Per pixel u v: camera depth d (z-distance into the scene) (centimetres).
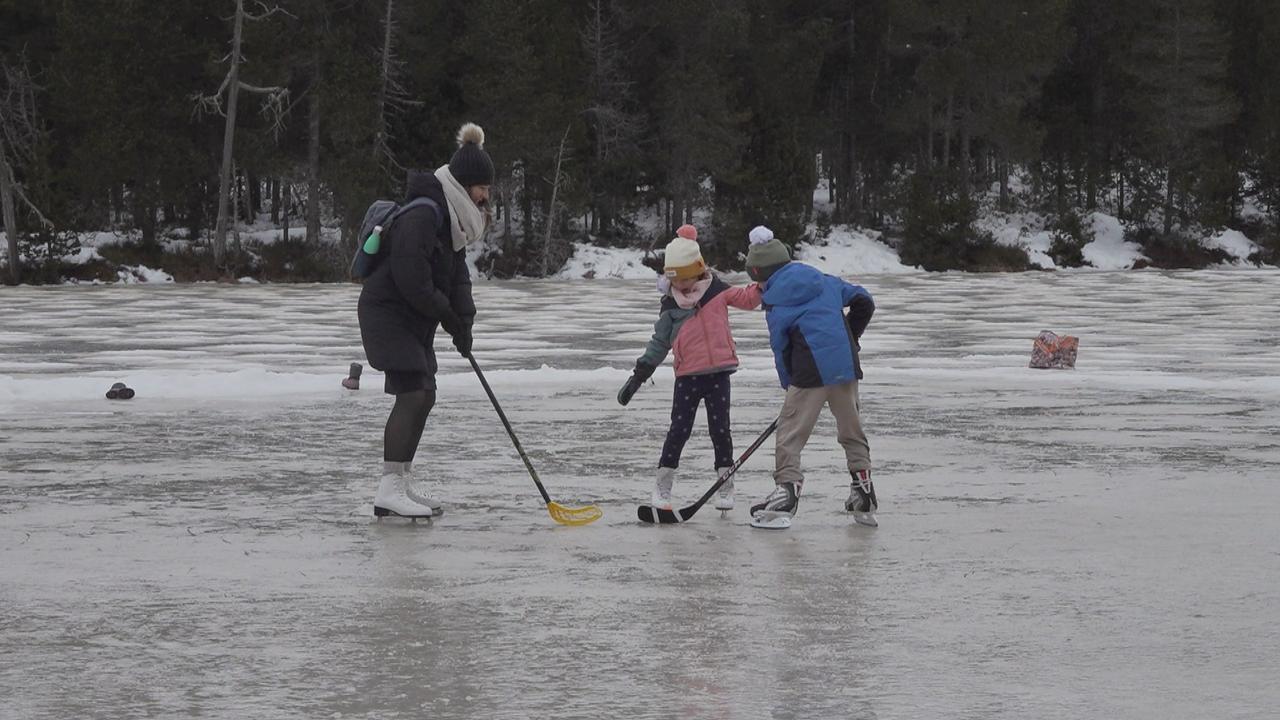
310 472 1579
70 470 1585
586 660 833
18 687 777
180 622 920
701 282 1332
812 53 11394
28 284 8794
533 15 10169
